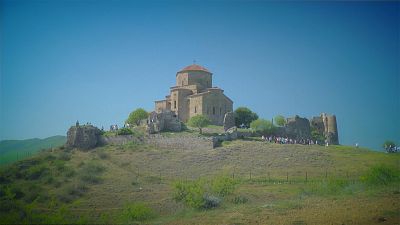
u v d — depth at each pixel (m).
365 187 59.50
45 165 77.38
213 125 121.69
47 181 65.56
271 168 78.12
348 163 81.75
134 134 103.94
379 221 37.50
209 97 126.38
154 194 57.81
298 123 122.25
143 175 72.62
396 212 40.81
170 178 70.44
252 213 45.03
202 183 58.22
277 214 43.53
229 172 74.94
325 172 74.31
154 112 115.62
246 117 132.50
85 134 98.31
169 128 110.81
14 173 70.81
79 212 47.12
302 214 42.62
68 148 96.56
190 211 49.06
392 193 51.66
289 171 75.69
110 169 76.94
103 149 95.62
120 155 89.00
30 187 59.78
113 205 51.31
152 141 99.88
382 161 82.88
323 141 124.44
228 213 46.06
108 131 109.06
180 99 131.38
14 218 43.00
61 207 47.88
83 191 59.28
